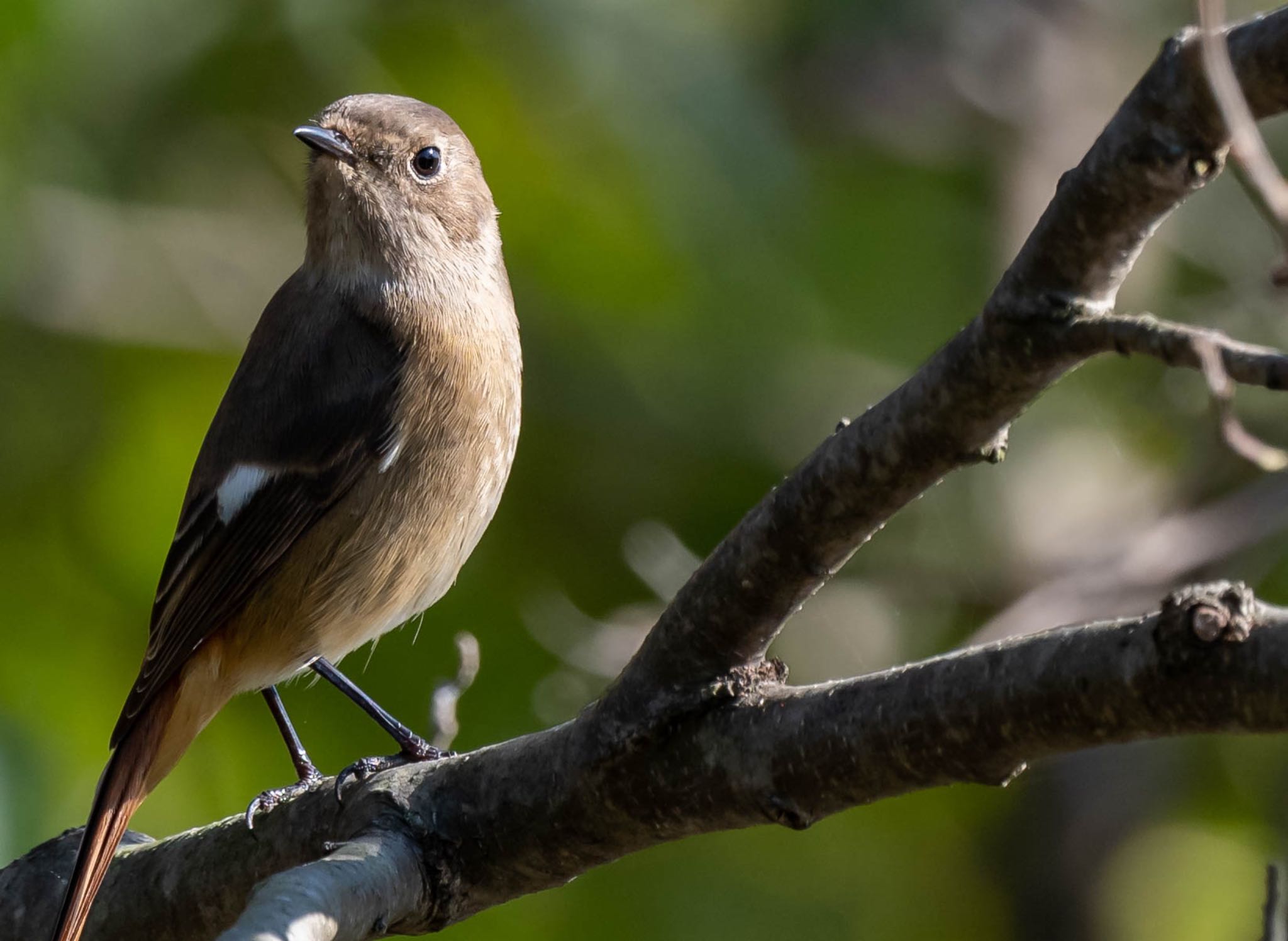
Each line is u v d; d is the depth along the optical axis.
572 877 6.06
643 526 11.17
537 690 10.71
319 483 8.39
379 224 8.70
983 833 13.00
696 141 11.05
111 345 11.77
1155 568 11.08
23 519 11.29
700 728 5.62
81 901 6.79
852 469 5.15
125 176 11.65
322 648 8.60
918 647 12.43
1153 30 15.00
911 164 13.39
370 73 11.48
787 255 11.43
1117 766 12.86
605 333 11.62
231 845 6.56
